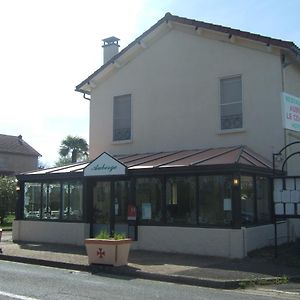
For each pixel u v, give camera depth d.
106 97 21.09
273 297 9.23
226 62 17.78
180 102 18.80
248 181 14.91
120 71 20.70
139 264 12.80
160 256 14.32
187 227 14.93
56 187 18.61
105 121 21.03
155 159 17.11
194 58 18.58
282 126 16.42
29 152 59.12
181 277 10.97
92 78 21.12
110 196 17.25
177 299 8.83
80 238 17.48
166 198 15.64
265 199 15.80
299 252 14.23
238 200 13.95
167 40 19.38
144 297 8.93
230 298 9.05
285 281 10.84
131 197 16.17
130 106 20.38
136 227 15.95
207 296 9.23
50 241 18.38
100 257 12.40
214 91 17.98
